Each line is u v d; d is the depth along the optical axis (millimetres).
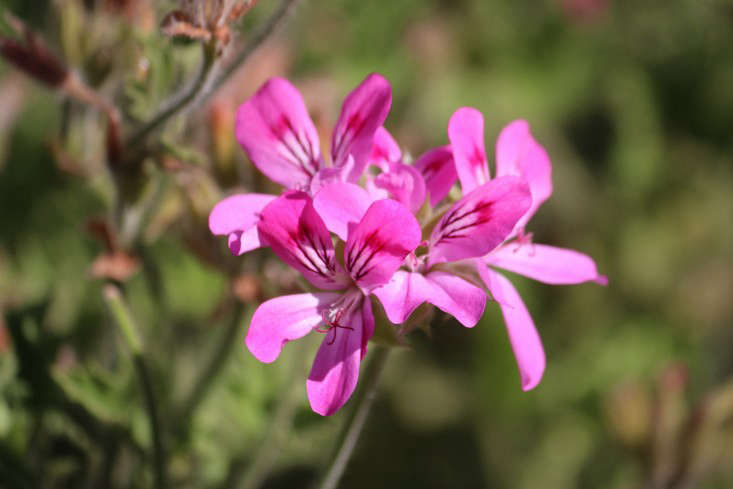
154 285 396
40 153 479
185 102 353
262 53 400
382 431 534
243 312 376
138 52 373
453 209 329
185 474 395
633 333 560
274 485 450
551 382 530
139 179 367
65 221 460
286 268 373
